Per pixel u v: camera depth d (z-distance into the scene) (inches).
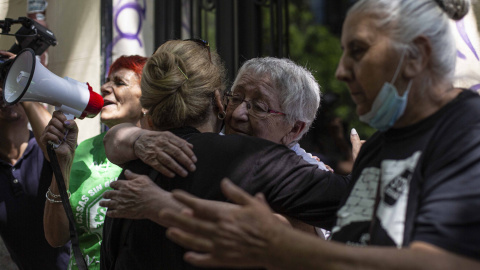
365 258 33.8
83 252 85.6
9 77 67.9
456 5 42.0
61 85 66.7
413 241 36.1
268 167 52.7
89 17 123.5
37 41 95.1
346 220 43.8
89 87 70.7
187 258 37.4
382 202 40.7
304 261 34.7
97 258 85.0
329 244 34.8
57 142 68.5
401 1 40.4
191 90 56.7
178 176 53.0
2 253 123.0
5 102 66.6
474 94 40.3
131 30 120.8
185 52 58.3
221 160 52.7
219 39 120.6
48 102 67.1
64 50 125.8
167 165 52.6
